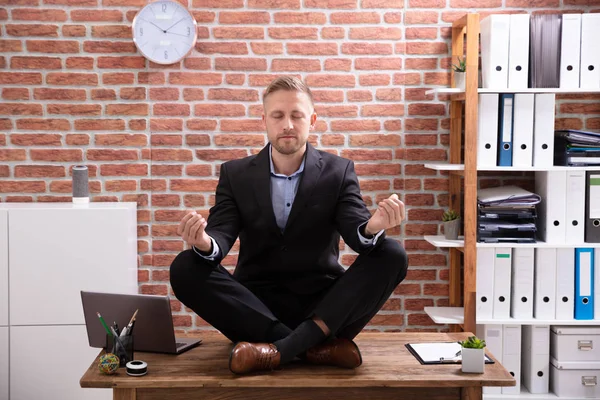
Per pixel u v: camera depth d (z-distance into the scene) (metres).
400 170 3.86
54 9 3.75
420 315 3.89
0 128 3.78
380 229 2.38
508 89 3.41
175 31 3.74
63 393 3.44
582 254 3.51
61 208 3.42
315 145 3.84
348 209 2.57
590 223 3.53
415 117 3.84
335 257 2.71
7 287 3.40
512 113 3.49
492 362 2.50
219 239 2.55
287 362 2.50
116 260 3.44
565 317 3.55
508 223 3.54
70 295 3.43
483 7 3.80
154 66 3.79
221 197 2.69
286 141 2.50
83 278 3.43
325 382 2.32
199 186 3.84
